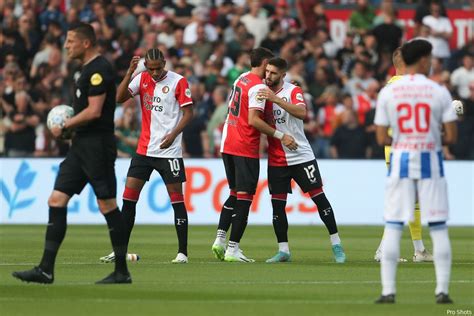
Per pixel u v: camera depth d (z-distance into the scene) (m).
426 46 29.70
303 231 67.25
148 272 37.81
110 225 33.16
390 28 88.75
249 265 41.03
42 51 82.50
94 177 32.47
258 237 61.12
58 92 80.38
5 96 78.12
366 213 76.25
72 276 36.19
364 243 56.62
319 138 81.69
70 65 81.50
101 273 37.28
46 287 32.59
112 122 32.75
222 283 34.25
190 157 75.50
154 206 73.81
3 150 77.94
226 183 74.81
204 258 44.94
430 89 29.28
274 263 42.09
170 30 86.75
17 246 52.22
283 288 33.00
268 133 41.50
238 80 42.50
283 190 42.78
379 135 29.64
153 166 42.50
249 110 41.62
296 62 85.00
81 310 27.66
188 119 42.31
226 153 42.81
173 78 42.34
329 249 51.72
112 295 30.77
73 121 31.95
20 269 39.06
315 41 87.94
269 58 42.09
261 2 90.19
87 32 32.66
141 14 86.44
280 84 42.12
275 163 42.62
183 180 42.56
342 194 76.31
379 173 76.56
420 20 91.00
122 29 85.25
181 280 35.09
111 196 32.81
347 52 88.56
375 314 27.25
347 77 87.19
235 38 87.69
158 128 42.38
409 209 29.02
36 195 74.56
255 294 31.34
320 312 27.50
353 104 82.81
